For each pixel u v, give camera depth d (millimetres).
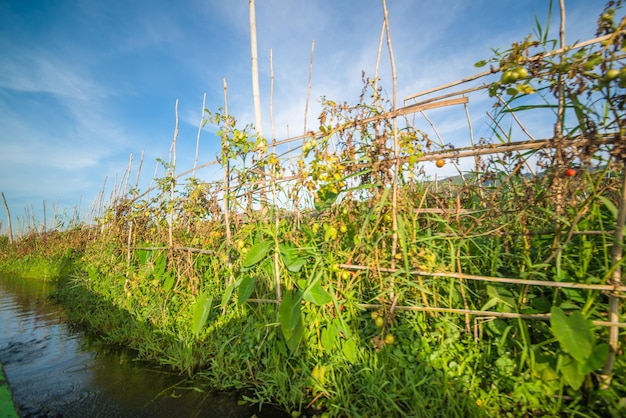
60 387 2723
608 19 1627
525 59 1850
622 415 1637
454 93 2166
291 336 2248
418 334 2195
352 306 2375
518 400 1826
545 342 1879
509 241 2447
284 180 2898
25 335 4176
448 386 1953
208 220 4160
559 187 2004
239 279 2811
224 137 3113
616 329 1716
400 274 2299
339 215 2594
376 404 1978
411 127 2455
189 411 2312
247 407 2309
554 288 2016
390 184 2355
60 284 7840
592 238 2057
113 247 5746
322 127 2523
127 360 3236
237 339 2867
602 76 1654
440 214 2629
